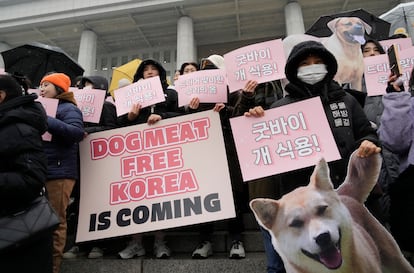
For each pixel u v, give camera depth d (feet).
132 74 18.49
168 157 9.36
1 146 5.82
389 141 7.29
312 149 6.96
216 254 9.61
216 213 8.57
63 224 8.69
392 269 5.91
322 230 6.00
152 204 8.96
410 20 18.37
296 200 6.35
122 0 46.47
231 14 48.11
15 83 6.64
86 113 10.82
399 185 7.01
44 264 6.12
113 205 9.20
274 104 7.93
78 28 50.16
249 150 7.28
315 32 15.40
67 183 8.82
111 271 8.86
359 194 6.31
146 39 53.57
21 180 5.81
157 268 8.69
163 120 9.72
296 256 6.11
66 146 8.98
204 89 10.41
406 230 6.81
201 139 9.36
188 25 47.16
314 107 7.25
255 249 9.71
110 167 9.61
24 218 5.80
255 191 8.73
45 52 16.14
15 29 50.01
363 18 15.44
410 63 11.18
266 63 9.64
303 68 7.48
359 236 6.04
